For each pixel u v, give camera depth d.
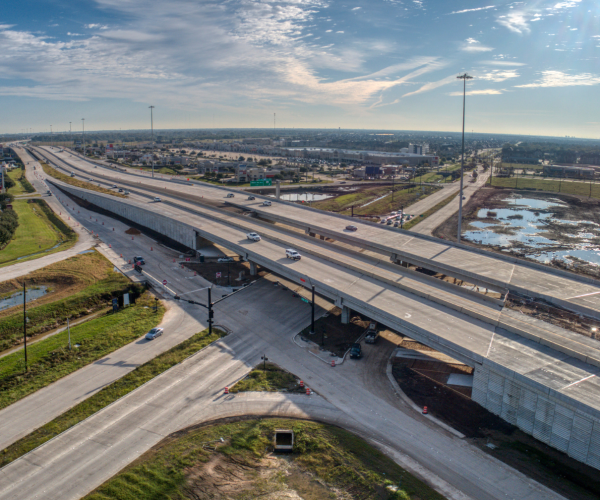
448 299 61.84
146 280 86.62
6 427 44.09
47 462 39.12
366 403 48.22
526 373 42.25
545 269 71.88
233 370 54.50
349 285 67.56
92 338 62.69
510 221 154.50
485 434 42.84
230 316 70.31
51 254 101.69
